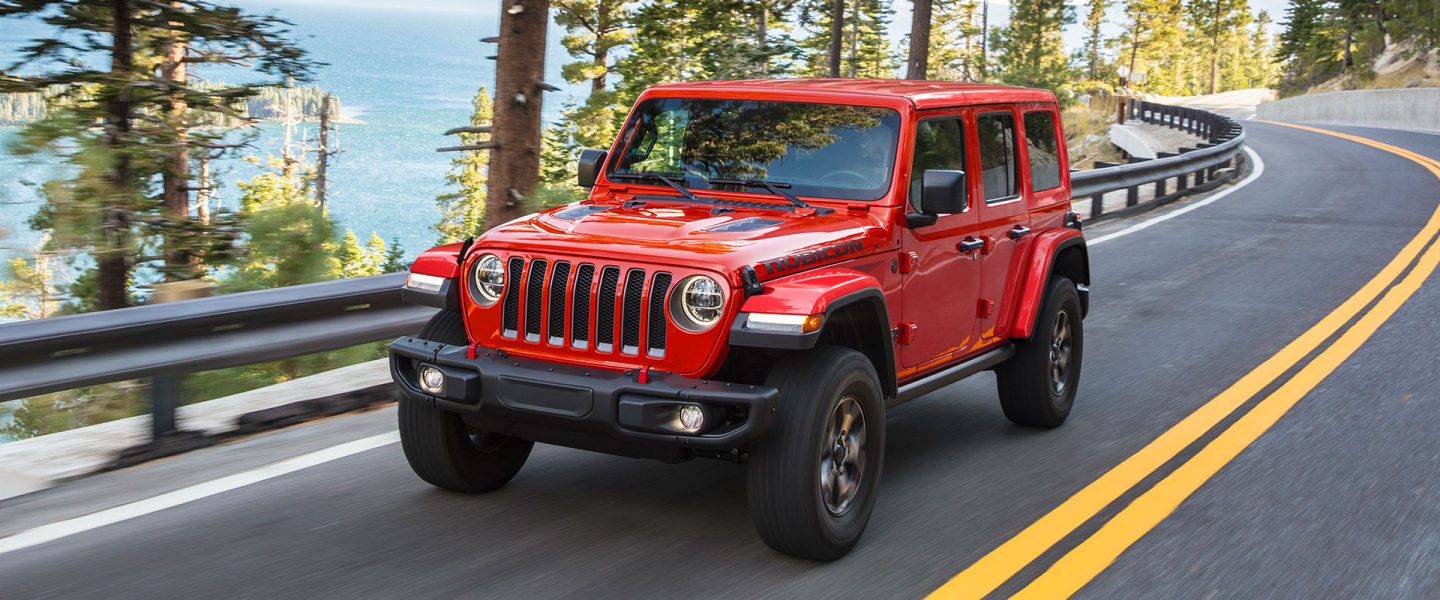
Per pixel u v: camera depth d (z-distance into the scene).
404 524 4.93
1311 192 21.31
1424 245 14.43
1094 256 13.90
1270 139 39.69
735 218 4.98
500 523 4.98
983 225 5.95
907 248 5.27
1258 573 4.63
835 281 4.49
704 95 5.77
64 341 5.23
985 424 6.89
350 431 6.29
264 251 10.62
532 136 10.83
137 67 13.65
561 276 4.57
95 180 11.22
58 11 12.90
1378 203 19.31
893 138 5.31
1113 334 9.56
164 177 13.60
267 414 6.41
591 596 4.25
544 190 10.99
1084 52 103.88
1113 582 4.51
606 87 48.06
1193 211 18.44
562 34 48.66
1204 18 148.50
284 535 4.77
